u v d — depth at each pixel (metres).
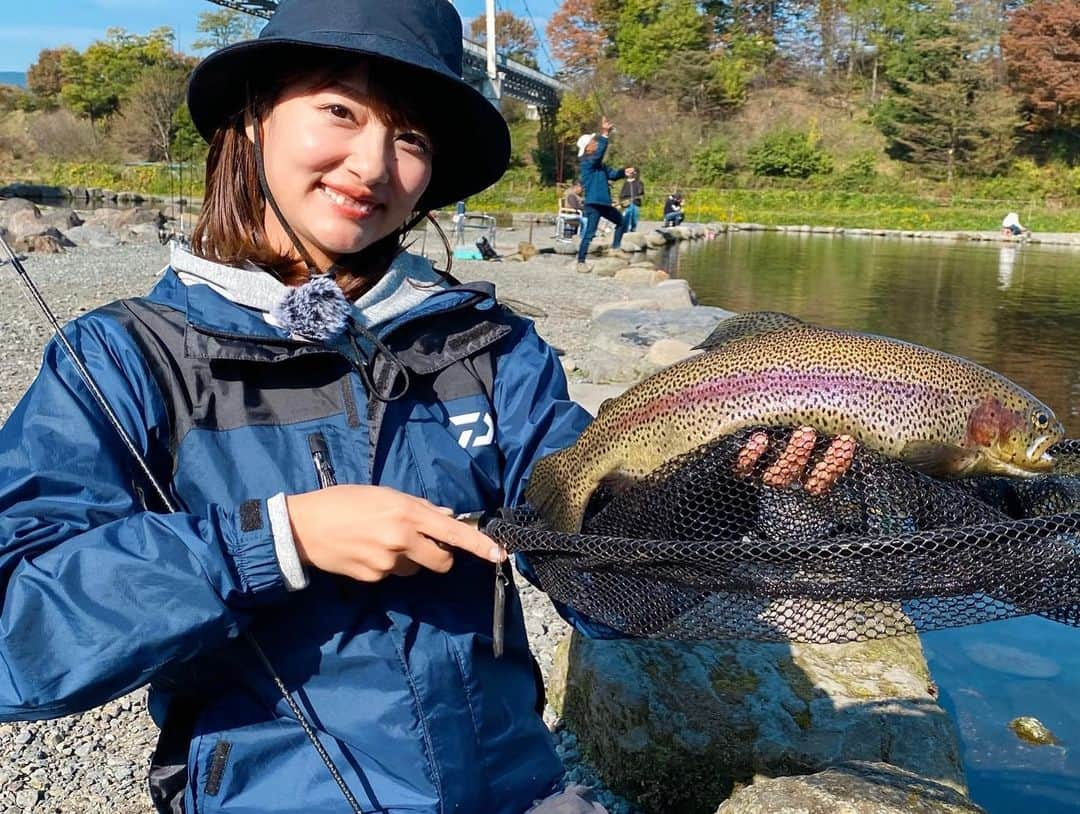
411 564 1.74
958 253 35.06
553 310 15.13
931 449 2.16
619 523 2.04
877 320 16.27
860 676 3.66
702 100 74.12
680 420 2.16
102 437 1.74
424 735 1.82
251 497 1.80
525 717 2.03
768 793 2.74
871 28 81.12
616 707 3.51
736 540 1.85
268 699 1.83
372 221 1.99
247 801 1.80
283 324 1.85
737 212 55.38
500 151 2.29
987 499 2.28
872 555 1.71
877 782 2.80
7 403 8.34
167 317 1.88
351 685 1.82
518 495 2.13
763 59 81.62
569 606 2.06
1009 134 62.53
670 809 3.40
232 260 1.97
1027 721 4.02
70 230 27.75
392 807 1.79
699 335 10.38
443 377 2.04
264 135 1.99
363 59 1.92
